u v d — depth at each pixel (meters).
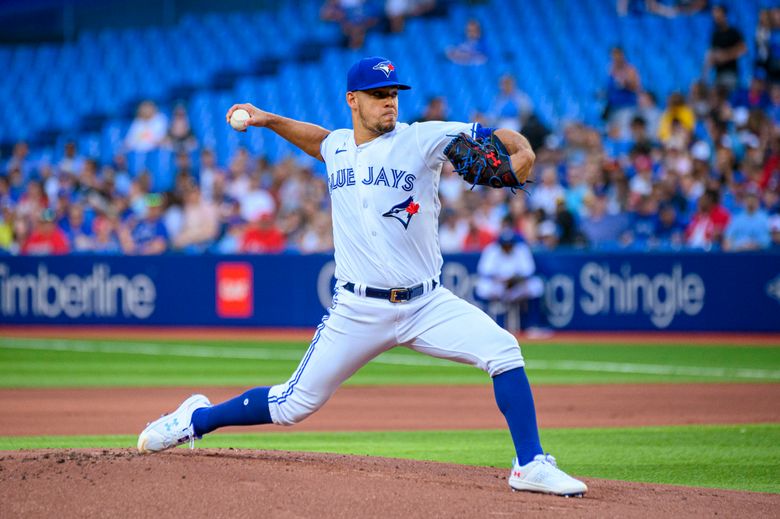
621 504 16.89
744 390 38.22
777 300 58.25
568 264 61.41
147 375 43.53
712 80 69.44
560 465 23.16
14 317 68.56
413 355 53.69
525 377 17.70
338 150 18.11
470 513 15.62
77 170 79.12
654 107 68.75
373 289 17.70
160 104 88.19
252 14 94.31
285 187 69.75
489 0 86.00
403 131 17.58
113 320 67.31
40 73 95.19
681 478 21.58
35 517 15.11
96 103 90.31
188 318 66.44
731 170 61.41
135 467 17.58
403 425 30.16
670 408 33.59
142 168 79.38
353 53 85.69
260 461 18.92
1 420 30.64
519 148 17.12
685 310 59.53
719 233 59.72
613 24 81.19
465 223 64.19
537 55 80.12
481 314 17.92
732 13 76.50
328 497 16.11
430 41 83.94
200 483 16.67
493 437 27.66
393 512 15.48
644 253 60.16
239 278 65.69
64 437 27.27
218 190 70.56
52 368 46.41
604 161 64.50
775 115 66.94
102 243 70.94
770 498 18.22
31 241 70.38
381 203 17.48
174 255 66.62
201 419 19.17
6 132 90.50
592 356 50.69
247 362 48.69
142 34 95.50
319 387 18.34
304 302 64.50
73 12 97.62
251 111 18.83
